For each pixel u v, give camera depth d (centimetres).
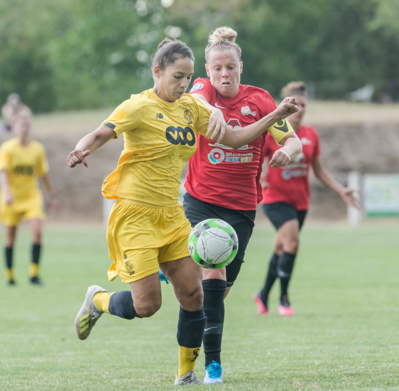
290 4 16775
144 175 1656
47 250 6494
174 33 16388
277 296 3709
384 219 9181
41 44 19112
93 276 4594
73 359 2116
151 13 16475
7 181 4222
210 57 1934
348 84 17588
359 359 1953
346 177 10600
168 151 1658
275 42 16912
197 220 1934
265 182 3031
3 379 1805
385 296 3459
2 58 18525
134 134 1652
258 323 2775
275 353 2111
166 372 1884
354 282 4031
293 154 1700
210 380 1694
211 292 1764
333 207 10319
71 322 2895
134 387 1659
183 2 16075
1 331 2683
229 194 1931
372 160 11181
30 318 3002
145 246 1644
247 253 6050
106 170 11600
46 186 4466
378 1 16300
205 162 1938
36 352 2247
